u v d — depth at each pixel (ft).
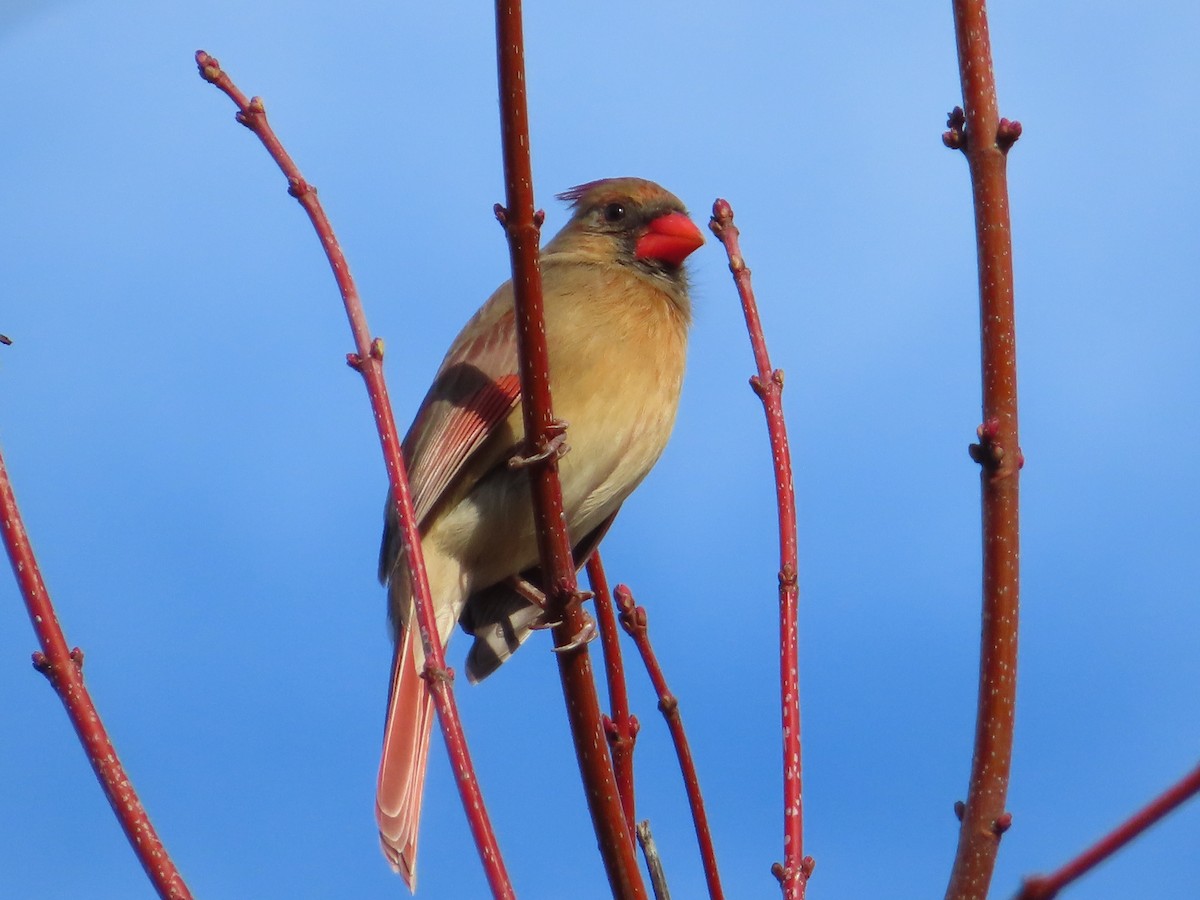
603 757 18.28
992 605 15.34
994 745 15.03
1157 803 11.32
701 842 19.13
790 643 17.78
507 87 18.79
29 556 16.06
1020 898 11.62
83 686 15.66
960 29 16.47
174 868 14.74
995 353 15.75
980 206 16.05
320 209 17.90
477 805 14.85
